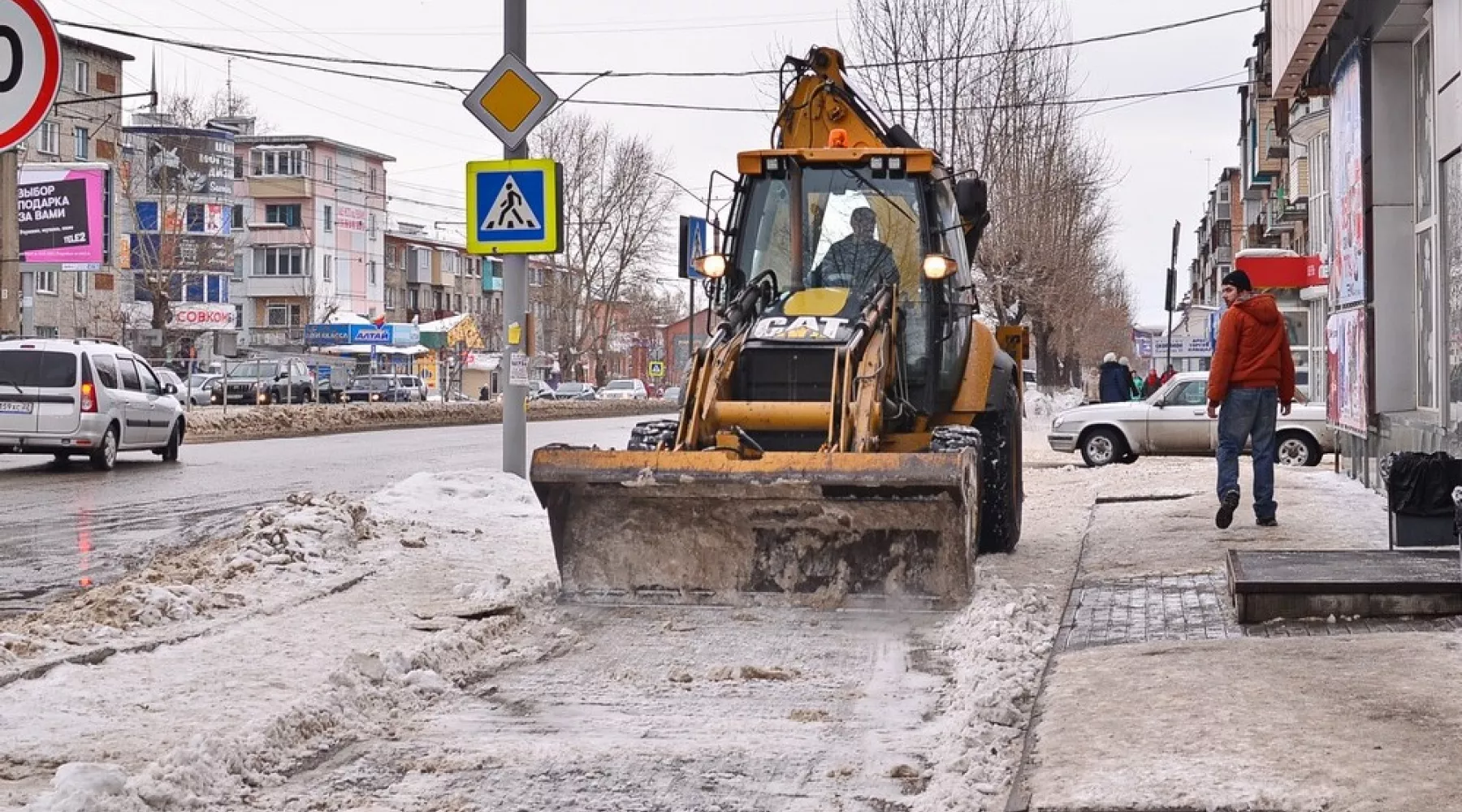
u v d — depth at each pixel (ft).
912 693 24.22
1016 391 43.11
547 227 53.98
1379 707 19.42
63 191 152.87
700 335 469.16
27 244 154.20
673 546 31.99
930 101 141.18
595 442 110.32
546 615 30.91
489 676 25.72
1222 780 16.57
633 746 20.95
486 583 33.50
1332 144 57.11
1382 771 16.62
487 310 415.64
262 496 60.39
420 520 45.88
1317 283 114.93
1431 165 46.11
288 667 25.43
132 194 247.50
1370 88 48.98
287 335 334.65
